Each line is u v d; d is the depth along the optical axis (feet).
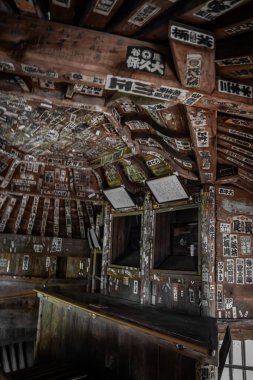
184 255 21.99
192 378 12.30
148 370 14.43
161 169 20.94
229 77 9.66
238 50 8.40
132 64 8.50
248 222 19.74
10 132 19.43
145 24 8.02
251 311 18.45
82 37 8.25
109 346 17.10
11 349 27.73
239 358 18.54
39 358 23.71
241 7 7.24
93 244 28.89
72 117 16.31
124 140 17.65
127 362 15.67
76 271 30.89
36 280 29.58
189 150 16.08
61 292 25.07
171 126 14.29
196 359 12.07
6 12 7.73
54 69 8.70
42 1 7.74
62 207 29.58
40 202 28.86
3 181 24.93
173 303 19.75
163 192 21.40
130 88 9.41
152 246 22.53
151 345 14.57
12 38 7.88
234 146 15.25
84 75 8.90
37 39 8.00
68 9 7.48
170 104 10.72
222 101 9.97
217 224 18.74
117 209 26.68
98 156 23.61
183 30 7.96
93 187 27.27
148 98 10.84
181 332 13.08
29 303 29.25
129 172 23.90
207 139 13.69
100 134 18.75
